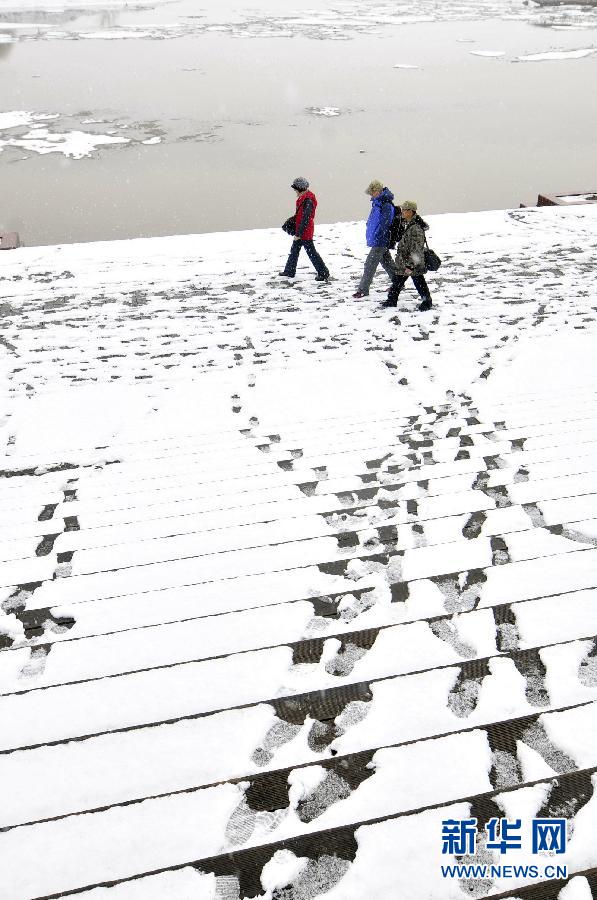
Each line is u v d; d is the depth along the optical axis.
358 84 47.03
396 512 3.91
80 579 3.42
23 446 4.93
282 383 5.87
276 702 2.61
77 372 6.26
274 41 67.25
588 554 3.39
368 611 3.10
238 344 6.89
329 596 3.21
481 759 2.33
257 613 3.09
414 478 4.27
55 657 2.91
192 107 39.81
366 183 26.31
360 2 112.25
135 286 9.26
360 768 2.32
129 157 30.30
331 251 10.99
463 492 4.04
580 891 1.93
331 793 2.26
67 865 2.07
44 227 21.70
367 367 6.14
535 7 102.75
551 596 3.11
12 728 2.57
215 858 2.07
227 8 100.69
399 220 7.72
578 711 2.47
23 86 45.00
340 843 2.10
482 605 3.10
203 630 3.01
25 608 3.25
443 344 6.65
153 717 2.60
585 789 2.19
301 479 4.32
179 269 10.10
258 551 3.57
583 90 45.03
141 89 44.59
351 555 3.53
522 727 2.43
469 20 86.38
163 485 4.33
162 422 5.25
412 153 30.84
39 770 2.39
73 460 4.71
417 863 2.03
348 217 22.38
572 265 9.42
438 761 2.32
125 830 2.16
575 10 98.06
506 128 35.50
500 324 7.14
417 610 3.08
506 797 2.18
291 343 6.87
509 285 8.61
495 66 54.50
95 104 40.28
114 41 67.62
